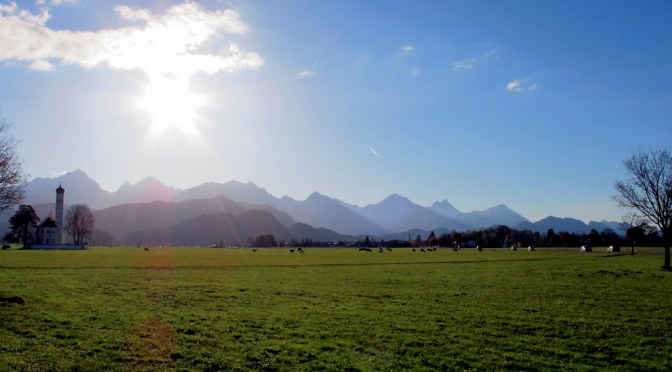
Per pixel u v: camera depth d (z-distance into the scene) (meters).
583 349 23.84
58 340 23.23
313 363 20.86
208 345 23.27
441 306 35.84
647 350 23.67
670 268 67.38
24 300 33.12
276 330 26.75
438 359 21.91
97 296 38.81
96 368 19.53
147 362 20.56
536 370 20.66
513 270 71.38
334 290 45.59
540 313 32.88
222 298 39.12
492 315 32.09
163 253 159.88
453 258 120.06
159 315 30.39
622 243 188.25
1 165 33.19
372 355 22.34
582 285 48.91
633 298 39.34
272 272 69.12
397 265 87.88
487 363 21.42
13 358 20.02
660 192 68.88
